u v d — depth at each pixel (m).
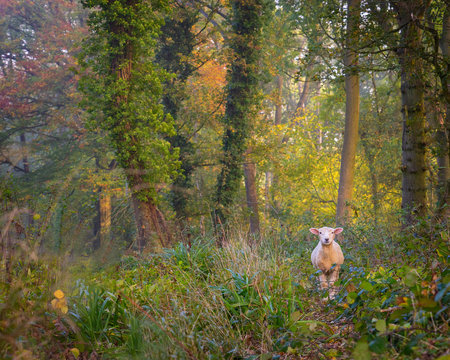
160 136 18.91
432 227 5.24
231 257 6.12
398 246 6.56
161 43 21.31
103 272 4.27
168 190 13.68
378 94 22.09
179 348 3.51
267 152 23.05
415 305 2.93
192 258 6.75
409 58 9.66
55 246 3.65
